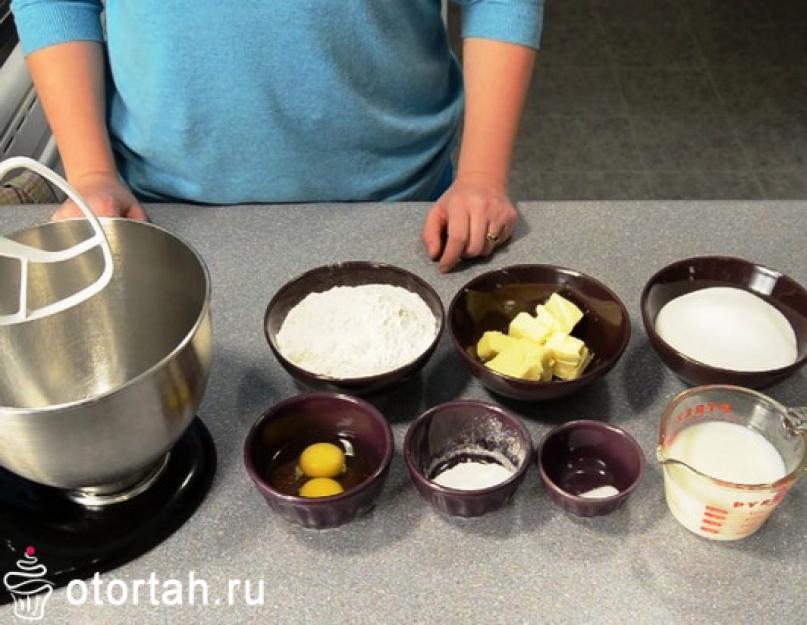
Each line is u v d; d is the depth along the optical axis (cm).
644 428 70
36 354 68
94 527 63
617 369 76
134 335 71
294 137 97
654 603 58
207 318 61
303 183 102
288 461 67
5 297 65
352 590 59
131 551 62
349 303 75
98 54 101
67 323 68
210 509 65
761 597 58
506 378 67
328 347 72
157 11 88
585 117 241
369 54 94
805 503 64
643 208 94
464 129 99
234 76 91
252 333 80
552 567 60
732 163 226
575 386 67
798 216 92
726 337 72
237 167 99
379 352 72
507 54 95
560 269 76
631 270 86
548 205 96
